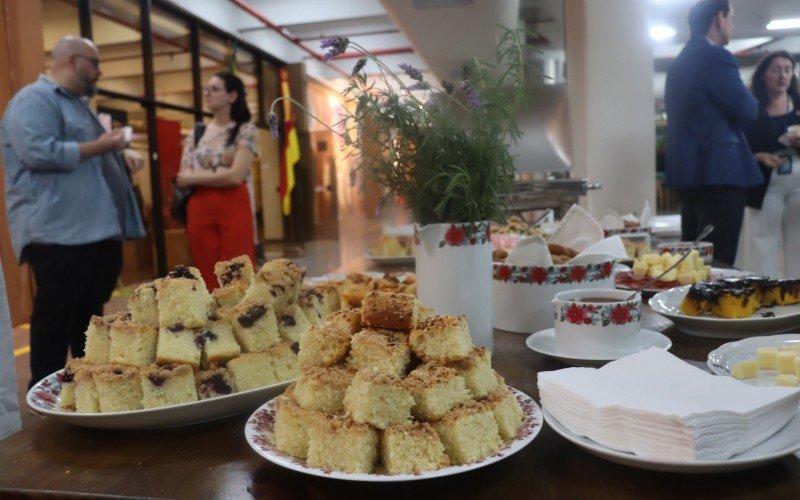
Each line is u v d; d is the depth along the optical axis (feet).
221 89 10.37
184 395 2.85
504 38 3.53
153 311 3.12
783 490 2.01
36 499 2.20
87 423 2.68
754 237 12.04
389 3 11.86
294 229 37.93
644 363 2.62
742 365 3.05
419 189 3.57
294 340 3.33
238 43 31.32
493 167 3.56
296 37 33.35
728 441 2.05
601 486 2.10
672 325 4.50
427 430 2.19
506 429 2.37
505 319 4.58
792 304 4.36
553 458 2.34
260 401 2.91
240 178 10.36
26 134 7.88
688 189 10.05
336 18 29.37
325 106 40.37
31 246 8.27
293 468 2.13
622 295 3.74
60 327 8.37
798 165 11.47
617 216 8.79
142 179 23.84
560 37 13.87
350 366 2.60
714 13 9.63
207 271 10.59
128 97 22.57
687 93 9.55
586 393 2.35
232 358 3.06
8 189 8.29
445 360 2.49
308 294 3.72
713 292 4.23
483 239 3.67
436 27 11.94
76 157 8.09
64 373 3.06
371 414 2.21
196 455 2.51
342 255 29.91
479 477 2.21
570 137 11.77
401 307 2.68
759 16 22.26
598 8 13.67
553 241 5.59
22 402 9.17
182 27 26.32
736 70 9.33
